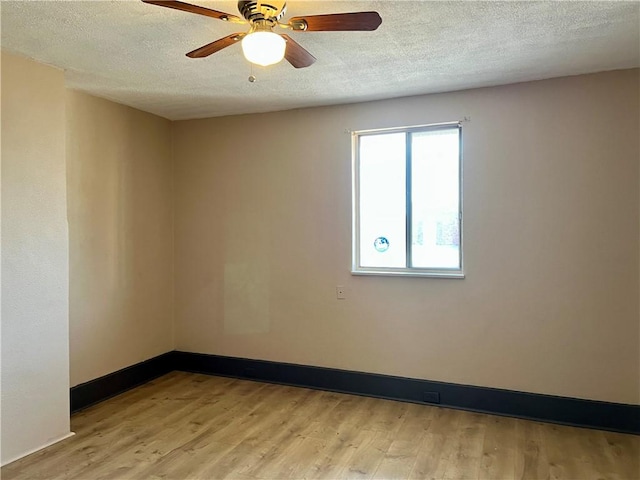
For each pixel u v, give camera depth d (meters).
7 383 2.77
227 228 4.44
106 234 3.91
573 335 3.30
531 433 3.17
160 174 4.50
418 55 2.85
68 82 3.38
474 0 2.15
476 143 3.53
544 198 3.35
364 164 3.99
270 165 4.25
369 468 2.73
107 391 3.88
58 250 3.06
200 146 4.53
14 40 2.60
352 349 3.98
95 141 3.79
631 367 3.17
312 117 4.07
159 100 3.89
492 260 3.51
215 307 4.51
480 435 3.14
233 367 4.43
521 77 3.28
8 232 2.77
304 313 4.15
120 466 2.75
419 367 3.75
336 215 4.02
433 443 3.03
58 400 3.07
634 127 3.12
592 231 3.24
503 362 3.50
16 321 2.81
